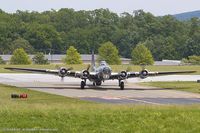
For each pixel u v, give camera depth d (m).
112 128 46.38
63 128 45.94
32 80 145.12
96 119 49.03
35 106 57.28
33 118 48.91
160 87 119.81
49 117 49.47
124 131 45.50
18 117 49.22
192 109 55.50
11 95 84.75
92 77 114.38
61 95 92.31
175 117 50.28
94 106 58.44
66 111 52.47
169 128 46.56
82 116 50.09
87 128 46.19
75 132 45.00
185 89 112.94
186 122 48.38
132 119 49.22
